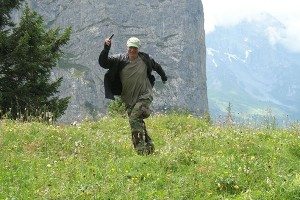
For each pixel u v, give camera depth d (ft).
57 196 23.22
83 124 57.11
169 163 29.55
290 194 22.95
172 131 51.90
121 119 59.93
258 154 33.60
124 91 34.63
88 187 24.30
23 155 32.04
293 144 35.65
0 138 36.99
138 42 34.14
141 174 27.40
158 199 23.34
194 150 35.19
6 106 92.12
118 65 34.24
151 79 35.83
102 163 30.45
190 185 25.04
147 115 34.47
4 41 95.50
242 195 23.75
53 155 32.96
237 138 37.40
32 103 93.76
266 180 25.49
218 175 26.35
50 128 41.91
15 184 25.79
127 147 36.99
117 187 24.91
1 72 96.68
